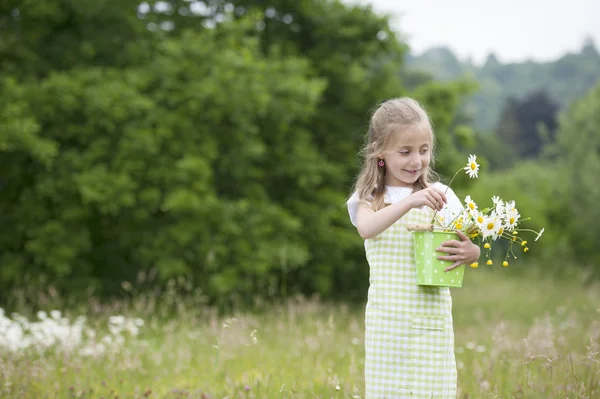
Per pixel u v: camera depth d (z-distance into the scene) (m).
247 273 12.73
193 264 12.91
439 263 3.27
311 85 13.51
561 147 31.20
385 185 3.55
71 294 12.15
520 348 5.72
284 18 16.78
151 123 12.62
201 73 13.05
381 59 17.36
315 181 14.32
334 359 6.12
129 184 11.73
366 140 3.71
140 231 12.95
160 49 13.58
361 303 15.25
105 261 14.00
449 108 16.88
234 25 13.90
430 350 3.34
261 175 13.92
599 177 29.33
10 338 6.48
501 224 3.40
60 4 13.45
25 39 13.16
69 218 12.23
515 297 16.66
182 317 7.68
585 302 14.88
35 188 12.45
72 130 12.47
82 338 7.30
